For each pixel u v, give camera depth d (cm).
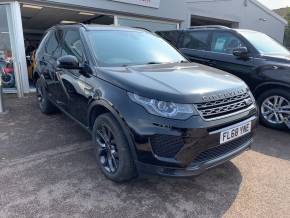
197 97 264
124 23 997
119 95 285
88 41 370
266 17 1753
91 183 314
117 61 356
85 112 355
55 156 379
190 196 292
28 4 779
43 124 505
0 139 437
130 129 269
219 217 260
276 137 450
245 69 513
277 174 334
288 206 275
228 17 1501
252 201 283
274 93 473
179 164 258
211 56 579
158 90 265
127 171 292
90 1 873
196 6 1296
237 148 300
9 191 298
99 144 331
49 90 495
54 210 269
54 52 475
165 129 253
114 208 272
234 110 290
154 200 285
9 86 776
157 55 397
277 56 500
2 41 767
